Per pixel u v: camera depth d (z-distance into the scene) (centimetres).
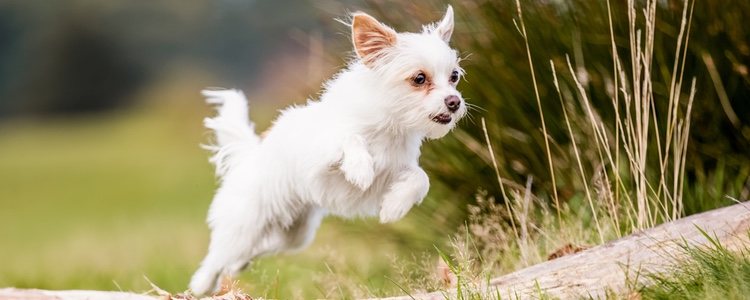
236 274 629
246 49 4138
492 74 701
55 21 4606
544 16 690
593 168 686
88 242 1286
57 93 4597
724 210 537
